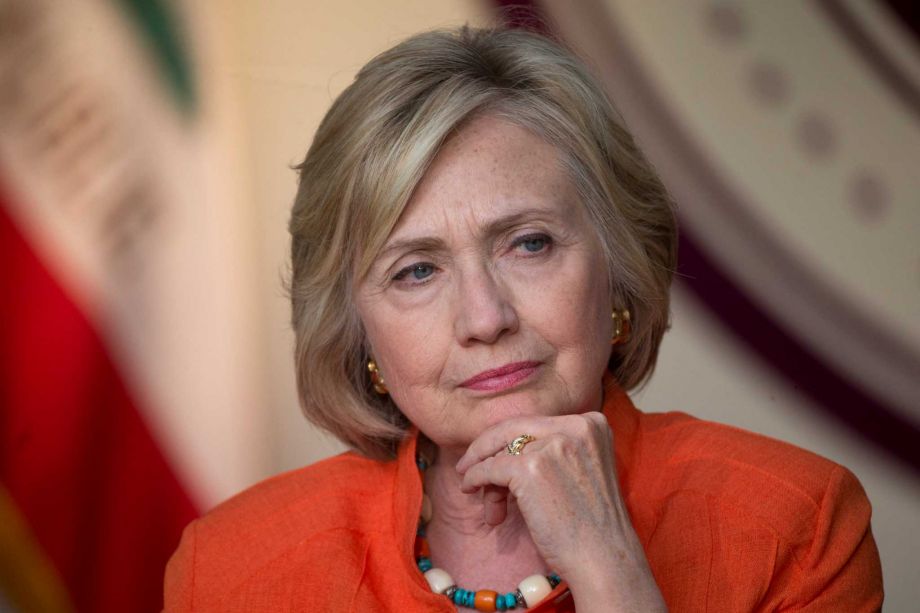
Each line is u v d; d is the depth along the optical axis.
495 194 5.62
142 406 9.80
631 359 6.52
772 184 10.38
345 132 5.83
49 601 9.42
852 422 10.31
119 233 9.79
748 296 10.31
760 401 10.31
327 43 10.28
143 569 9.70
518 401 5.75
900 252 10.38
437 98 5.67
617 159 6.10
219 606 6.32
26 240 9.54
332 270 6.17
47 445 9.47
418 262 5.77
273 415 10.18
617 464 6.22
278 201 10.23
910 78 10.41
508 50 5.96
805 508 5.80
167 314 9.91
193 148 10.01
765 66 10.42
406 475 6.38
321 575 6.27
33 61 9.64
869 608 5.83
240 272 10.09
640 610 5.23
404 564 6.09
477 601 5.95
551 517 5.41
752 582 5.61
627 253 6.09
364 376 6.67
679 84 10.30
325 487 6.75
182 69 10.01
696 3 10.34
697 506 5.94
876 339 10.35
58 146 9.69
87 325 9.62
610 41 10.18
